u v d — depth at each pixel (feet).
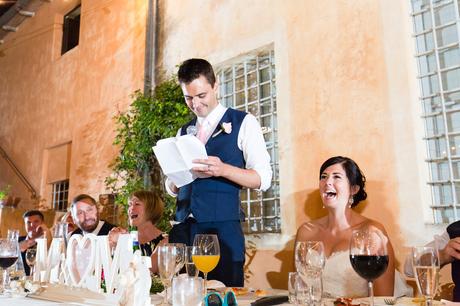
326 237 7.97
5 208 20.58
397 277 7.84
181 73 7.02
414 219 9.05
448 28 9.30
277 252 11.39
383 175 9.66
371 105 10.07
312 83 11.32
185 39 15.83
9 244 5.58
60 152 22.85
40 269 5.35
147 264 3.91
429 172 9.15
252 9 13.35
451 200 8.81
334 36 11.02
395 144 9.56
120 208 17.19
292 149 11.54
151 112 15.67
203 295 3.67
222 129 7.20
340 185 7.91
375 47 10.19
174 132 14.73
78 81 22.06
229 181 6.98
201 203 6.88
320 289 4.25
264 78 13.03
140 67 17.81
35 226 13.64
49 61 25.03
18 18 28.22
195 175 6.74
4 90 29.09
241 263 6.70
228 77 14.21
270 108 12.69
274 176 12.30
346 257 7.24
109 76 19.80
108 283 4.15
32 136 25.20
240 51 13.55
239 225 6.93
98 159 19.42
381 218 9.55
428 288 3.79
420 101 9.48
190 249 5.50
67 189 22.40
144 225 11.09
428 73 9.47
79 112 21.53
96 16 21.58
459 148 8.85
